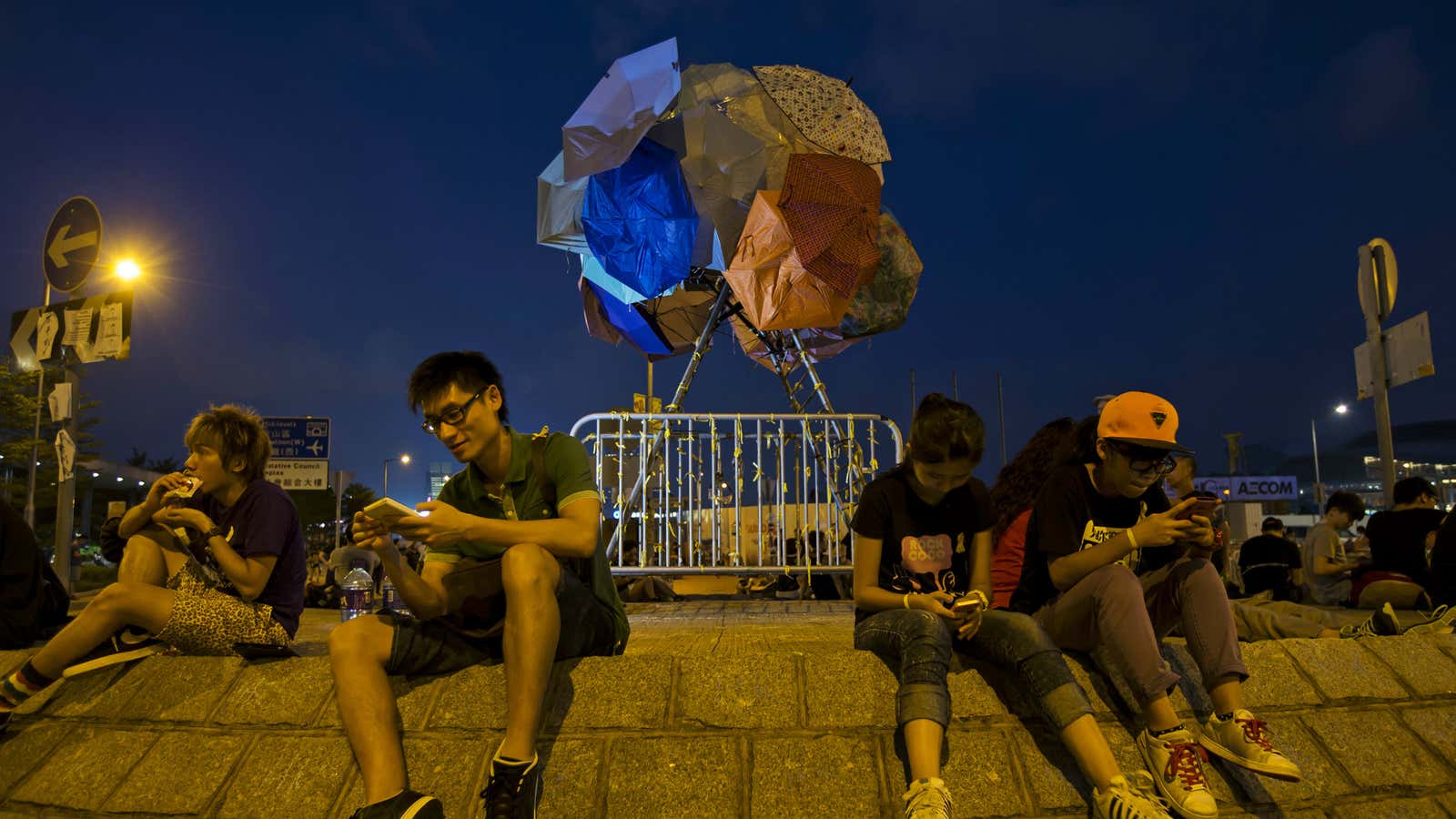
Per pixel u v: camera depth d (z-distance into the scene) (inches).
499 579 119.6
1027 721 123.0
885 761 116.4
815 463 323.3
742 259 295.0
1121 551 122.6
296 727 120.7
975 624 122.3
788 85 296.0
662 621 243.8
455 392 122.4
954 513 132.5
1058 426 156.7
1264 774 113.3
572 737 117.6
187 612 133.7
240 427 146.0
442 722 119.3
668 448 320.5
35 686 127.4
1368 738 131.0
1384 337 285.7
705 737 117.6
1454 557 228.7
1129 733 124.7
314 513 1923.0
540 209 311.6
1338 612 264.5
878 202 295.4
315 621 283.9
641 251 301.6
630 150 282.0
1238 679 120.5
